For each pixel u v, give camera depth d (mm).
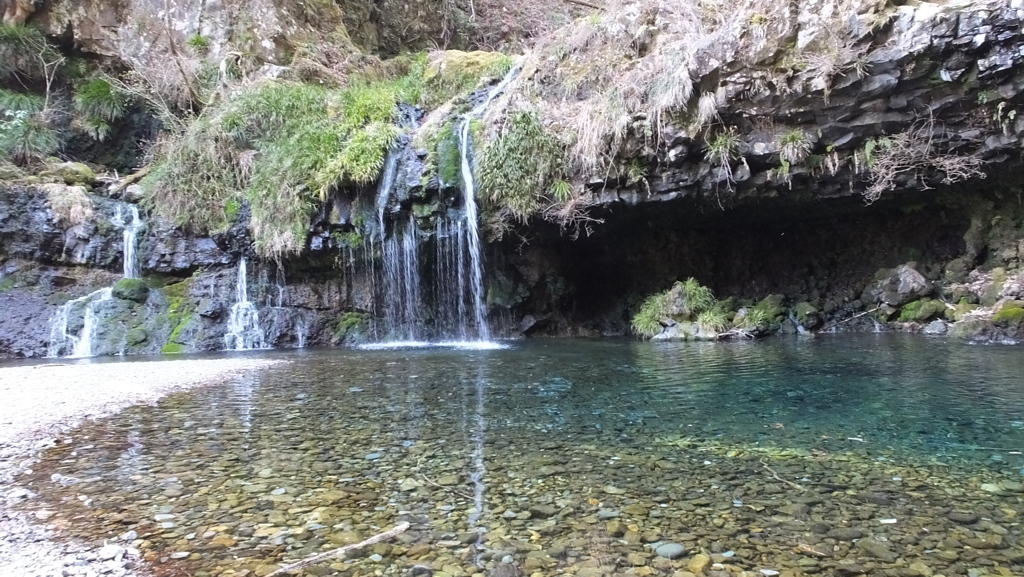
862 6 7836
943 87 7918
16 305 10820
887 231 12398
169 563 2441
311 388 6520
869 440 4035
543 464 3686
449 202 11805
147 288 11914
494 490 3248
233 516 2938
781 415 4801
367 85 16016
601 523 2781
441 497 3160
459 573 2326
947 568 2287
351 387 6555
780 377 6477
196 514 2969
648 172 10383
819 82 8219
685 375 6855
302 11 16969
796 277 13258
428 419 4945
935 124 8344
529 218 11711
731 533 2643
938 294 11305
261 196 12117
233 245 12281
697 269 13797
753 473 3439
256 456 3955
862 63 7906
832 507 2906
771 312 11812
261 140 13109
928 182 9469
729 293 13594
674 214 11781
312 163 12070
